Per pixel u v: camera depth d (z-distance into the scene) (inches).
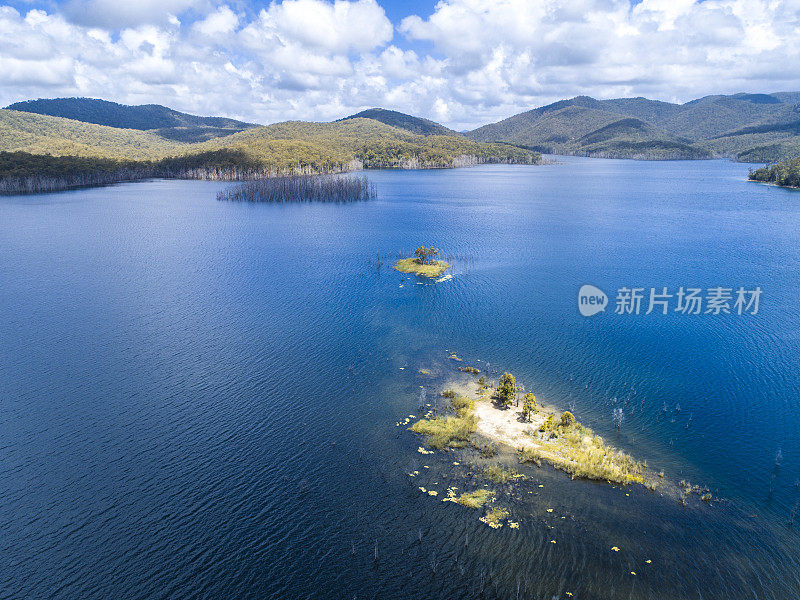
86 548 2160.4
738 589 1952.5
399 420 3080.7
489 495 2447.1
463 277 6087.6
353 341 4224.9
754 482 2527.1
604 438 2888.8
